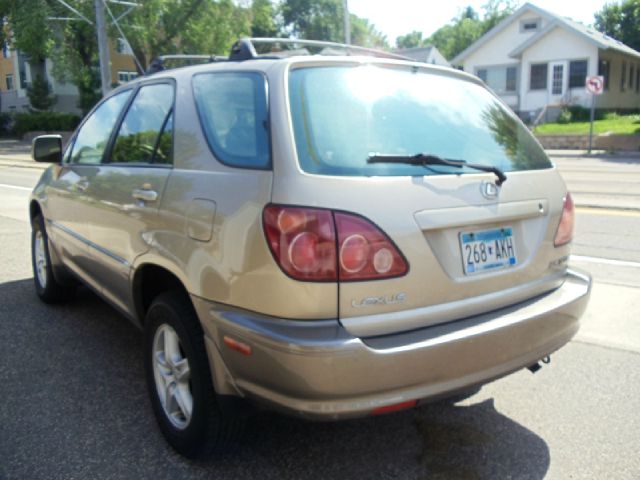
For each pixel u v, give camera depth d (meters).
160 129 3.56
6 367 4.30
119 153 4.02
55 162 5.19
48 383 4.06
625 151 24.14
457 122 3.27
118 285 3.88
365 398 2.55
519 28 34.78
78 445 3.33
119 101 4.30
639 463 3.18
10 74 49.72
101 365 4.34
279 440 3.40
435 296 2.78
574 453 3.28
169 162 3.36
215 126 3.12
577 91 32.41
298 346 2.47
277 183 2.63
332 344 2.46
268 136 2.78
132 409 3.72
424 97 3.25
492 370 2.88
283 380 2.54
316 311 2.55
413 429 3.53
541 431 3.50
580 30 31.78
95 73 38.00
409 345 2.59
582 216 9.63
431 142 3.05
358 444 3.37
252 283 2.65
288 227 2.55
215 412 2.98
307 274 2.53
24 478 3.04
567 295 3.27
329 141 2.76
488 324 2.85
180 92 3.50
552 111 32.16
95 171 4.20
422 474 3.11
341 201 2.58
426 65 3.43
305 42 3.73
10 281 6.42
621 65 35.66
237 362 2.71
